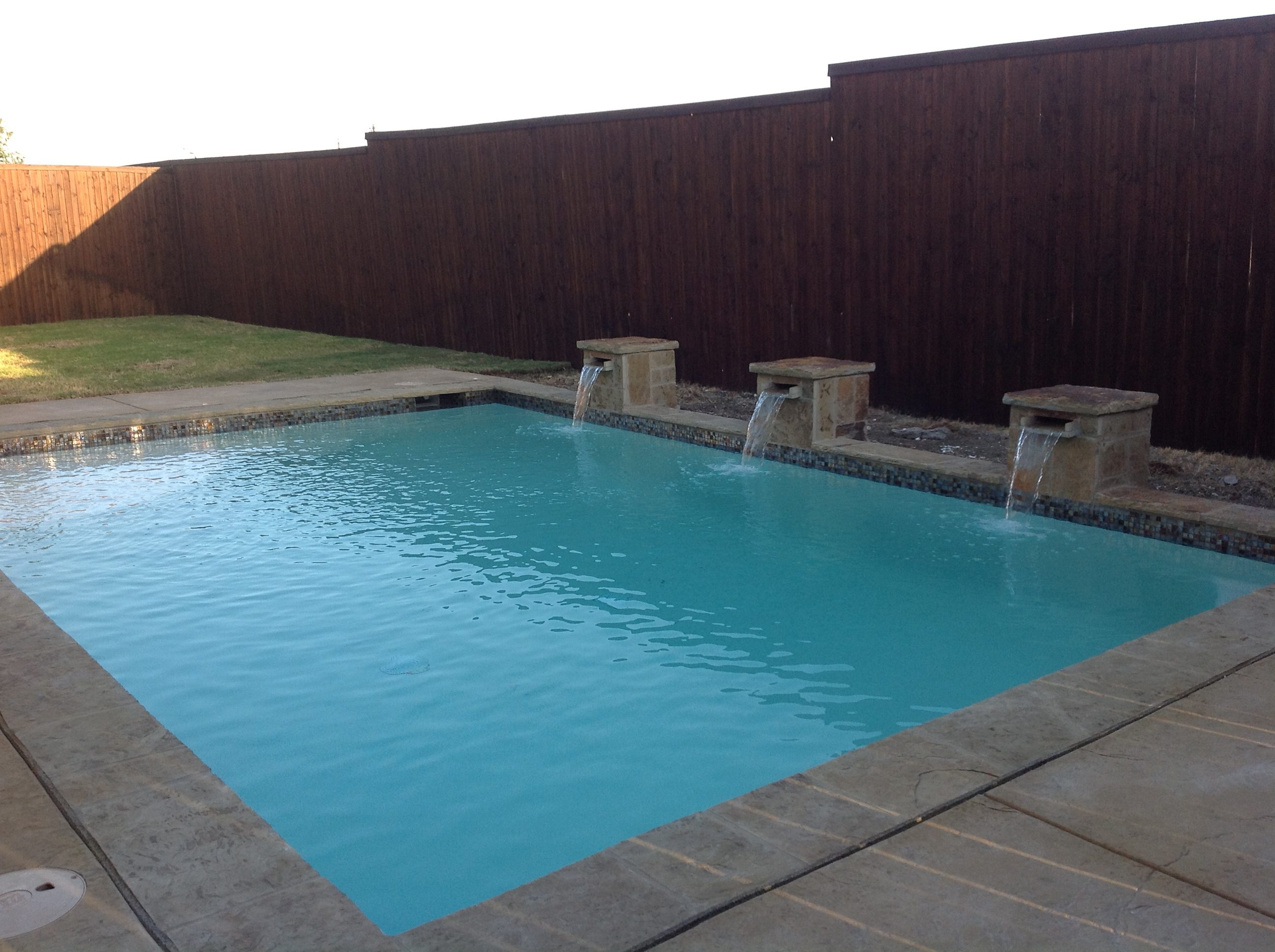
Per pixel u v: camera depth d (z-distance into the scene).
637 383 8.82
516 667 4.14
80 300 17.28
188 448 8.41
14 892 2.24
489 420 9.38
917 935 2.02
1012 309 7.24
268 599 4.99
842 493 6.57
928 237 7.66
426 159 12.62
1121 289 6.62
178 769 2.80
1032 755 2.72
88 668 3.54
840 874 2.22
